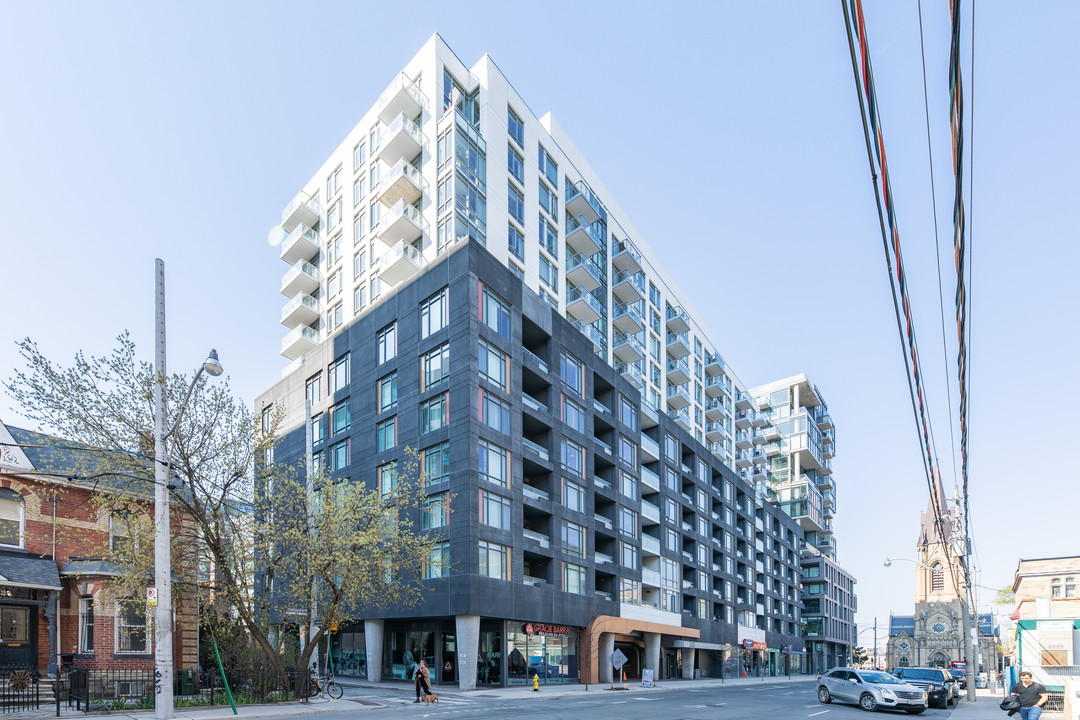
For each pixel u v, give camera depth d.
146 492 22.03
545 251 49.53
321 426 46.78
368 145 49.16
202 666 27.20
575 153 56.44
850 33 3.63
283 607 25.80
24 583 21.78
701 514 67.50
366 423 42.12
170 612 18.61
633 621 47.81
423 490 31.77
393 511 28.05
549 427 42.53
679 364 69.88
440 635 36.44
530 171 49.25
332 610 24.05
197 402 22.27
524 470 42.09
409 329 40.09
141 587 21.42
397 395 40.25
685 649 61.41
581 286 53.34
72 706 19.86
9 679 20.45
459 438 35.28
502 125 46.81
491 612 34.44
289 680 24.58
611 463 50.09
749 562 79.69
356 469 42.16
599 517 48.00
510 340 39.53
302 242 53.94
